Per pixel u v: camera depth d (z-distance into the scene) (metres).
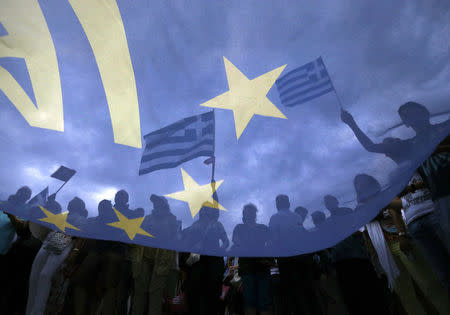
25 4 2.04
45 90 2.02
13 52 2.00
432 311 3.01
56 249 3.31
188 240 1.95
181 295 3.94
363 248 2.84
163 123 2.04
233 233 1.91
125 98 2.06
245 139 1.94
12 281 3.27
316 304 3.12
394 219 3.01
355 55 1.79
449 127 1.55
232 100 1.99
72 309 3.37
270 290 3.12
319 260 3.60
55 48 2.04
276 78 1.92
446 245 2.09
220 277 3.23
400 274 3.13
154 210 2.00
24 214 1.88
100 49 2.07
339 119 1.78
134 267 3.50
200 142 2.02
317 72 1.86
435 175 2.01
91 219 1.96
